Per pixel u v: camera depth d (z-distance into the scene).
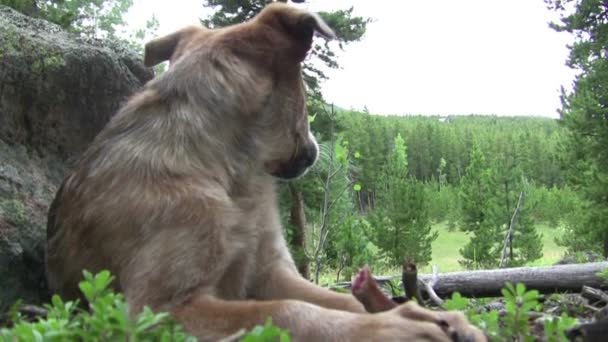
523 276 1.50
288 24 1.00
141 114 0.93
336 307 0.96
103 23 9.71
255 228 0.94
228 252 0.85
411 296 0.93
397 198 9.88
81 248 0.89
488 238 9.63
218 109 0.93
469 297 1.51
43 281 1.12
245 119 0.96
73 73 1.28
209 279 0.82
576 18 8.69
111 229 0.85
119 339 0.57
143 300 0.80
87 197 0.89
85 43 1.38
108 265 0.86
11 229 1.09
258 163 0.98
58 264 0.94
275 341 0.72
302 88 1.04
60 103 1.27
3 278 1.06
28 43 1.25
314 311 0.75
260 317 0.75
